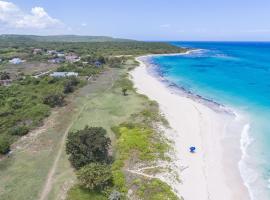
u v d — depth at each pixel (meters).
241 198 27.62
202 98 63.28
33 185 29.36
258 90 70.75
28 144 39.28
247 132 43.19
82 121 48.06
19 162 34.19
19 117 48.72
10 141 39.88
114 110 53.81
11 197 27.39
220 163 34.19
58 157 35.41
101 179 27.80
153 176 30.56
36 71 99.50
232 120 48.44
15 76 88.00
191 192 28.38
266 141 39.88
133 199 26.72
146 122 46.06
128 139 38.53
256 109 54.34
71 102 59.97
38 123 46.78
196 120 48.34
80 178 28.23
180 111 53.09
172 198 26.55
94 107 56.09
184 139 40.66
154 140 38.91
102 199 26.67
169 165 33.00
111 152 36.47
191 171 32.28
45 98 57.50
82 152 32.94
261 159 34.94
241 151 37.16
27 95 63.34
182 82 83.38
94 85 76.94
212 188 29.19
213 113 52.12
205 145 38.91
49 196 27.55
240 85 77.44
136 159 34.03
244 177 31.20
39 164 33.69
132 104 57.34
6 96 62.00
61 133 43.06
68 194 27.53
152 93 67.81
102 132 36.25
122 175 30.16
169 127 44.53
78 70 95.94
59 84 73.12
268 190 28.77
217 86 76.69
